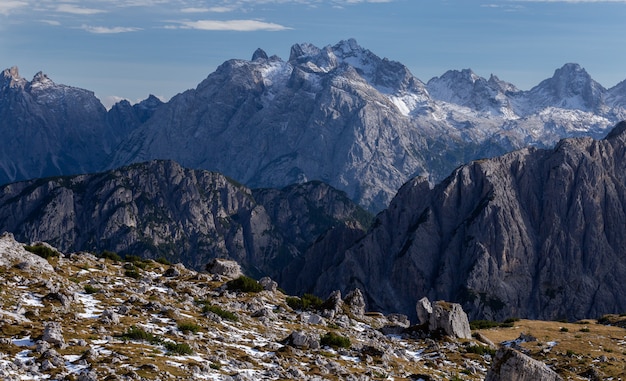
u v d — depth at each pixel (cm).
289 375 5850
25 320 5959
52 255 9100
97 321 6319
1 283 6912
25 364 4916
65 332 5825
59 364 5031
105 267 9281
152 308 7175
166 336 6256
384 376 6700
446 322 9506
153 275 9575
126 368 5091
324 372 6234
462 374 7806
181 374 5238
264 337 7250
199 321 7125
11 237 8381
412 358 8062
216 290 9394
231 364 5853
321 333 8225
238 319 7781
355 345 7781
